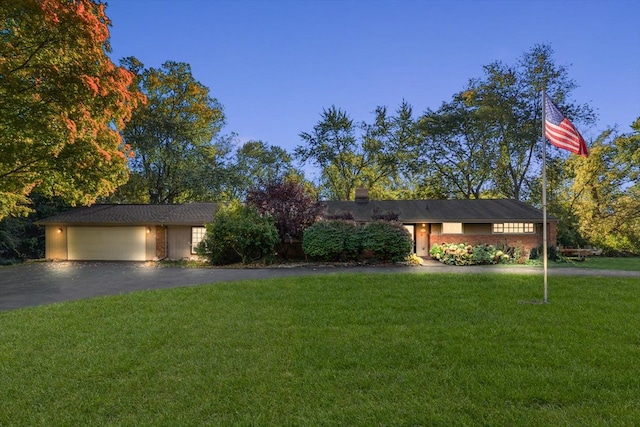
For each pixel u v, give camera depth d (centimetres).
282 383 376
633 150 2491
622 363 416
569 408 319
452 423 297
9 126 934
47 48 927
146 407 331
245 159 3538
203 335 542
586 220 2469
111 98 1009
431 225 2192
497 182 3048
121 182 1236
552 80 2673
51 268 1647
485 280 1012
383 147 3250
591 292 841
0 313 706
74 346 498
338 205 2400
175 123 2833
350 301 764
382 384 371
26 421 308
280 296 826
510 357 438
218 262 1738
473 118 2886
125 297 834
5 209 1370
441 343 491
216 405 332
